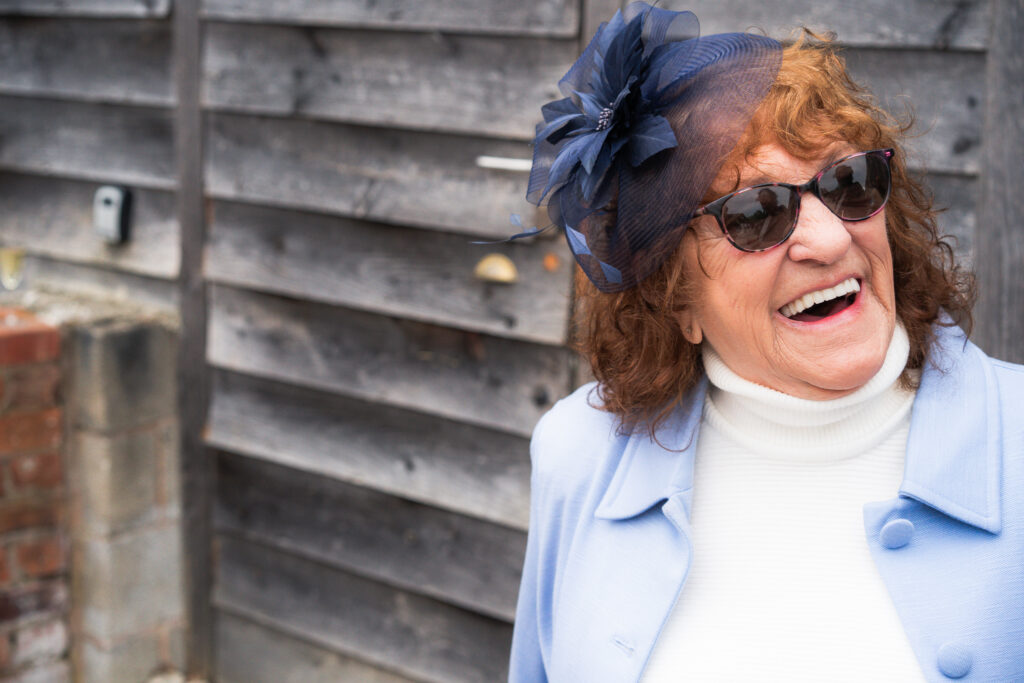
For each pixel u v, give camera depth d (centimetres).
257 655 293
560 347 223
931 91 173
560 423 130
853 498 107
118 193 290
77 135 297
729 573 109
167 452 293
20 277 320
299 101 249
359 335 254
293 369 266
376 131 241
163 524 296
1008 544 98
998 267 171
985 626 96
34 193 313
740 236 99
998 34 166
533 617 134
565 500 126
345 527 267
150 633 298
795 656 103
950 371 107
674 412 118
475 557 246
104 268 304
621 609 113
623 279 108
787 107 99
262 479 280
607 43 101
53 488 286
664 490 113
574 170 106
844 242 96
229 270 272
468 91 224
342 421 262
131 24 279
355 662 275
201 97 267
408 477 252
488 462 239
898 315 109
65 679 297
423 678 261
